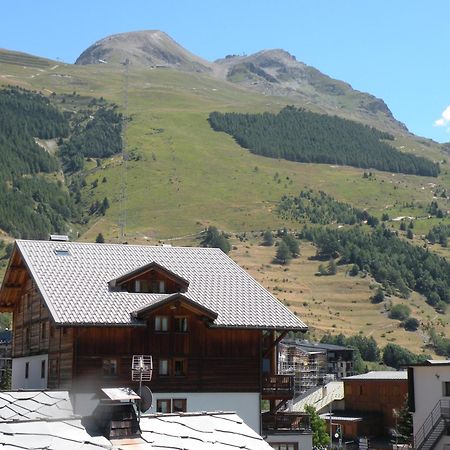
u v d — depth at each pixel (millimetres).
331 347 179500
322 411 108750
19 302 62000
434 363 64812
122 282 53594
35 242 57500
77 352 50156
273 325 53906
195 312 52312
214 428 24500
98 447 21859
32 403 30312
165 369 51906
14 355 62094
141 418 24328
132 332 51344
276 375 54344
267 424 54281
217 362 53062
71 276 54250
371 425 103562
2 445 20891
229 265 60688
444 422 62188
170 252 60688
